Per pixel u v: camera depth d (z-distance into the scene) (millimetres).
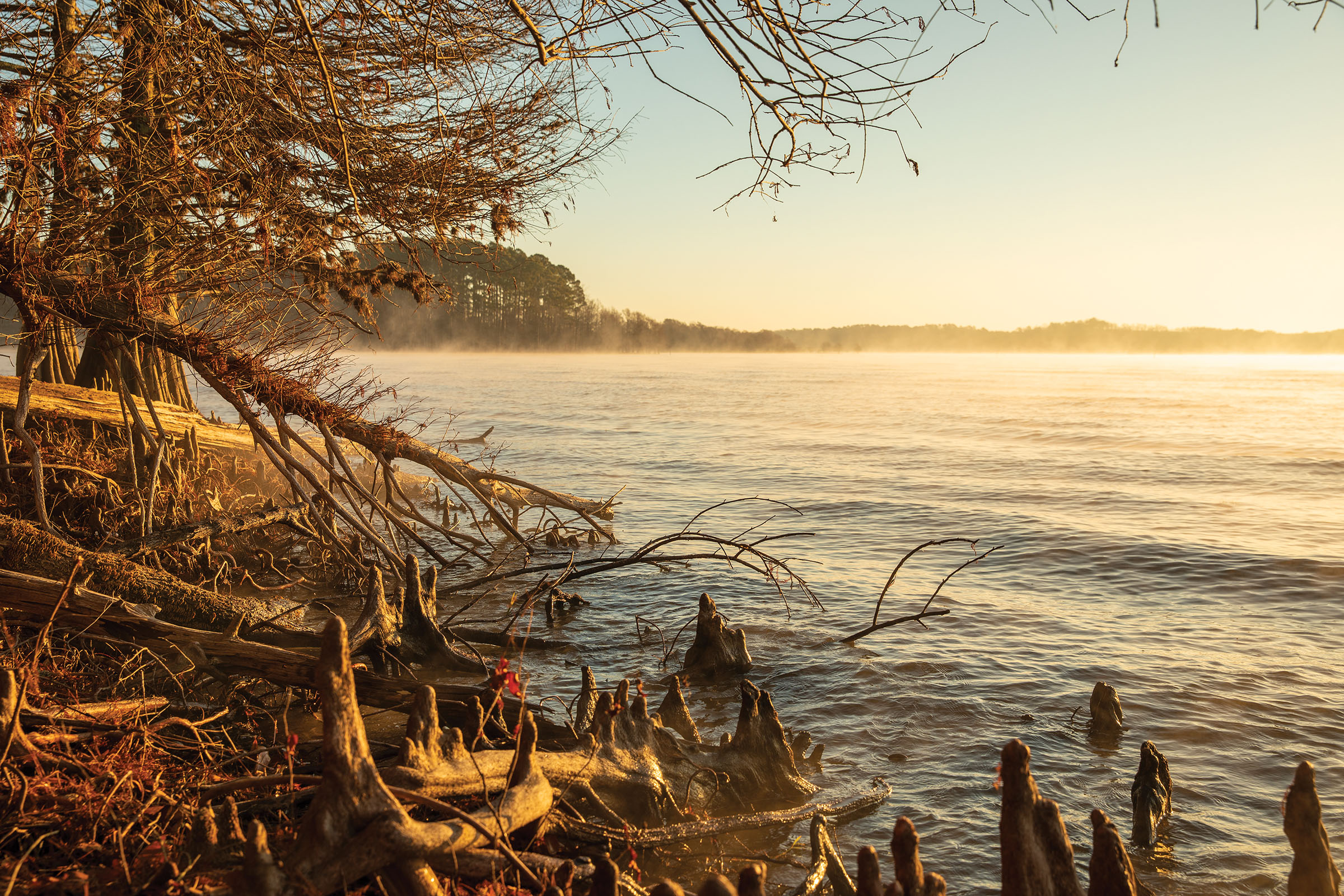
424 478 22438
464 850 3693
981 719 8188
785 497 23984
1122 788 6793
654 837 5176
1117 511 22422
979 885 5352
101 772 4652
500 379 92875
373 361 133875
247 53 11656
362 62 11352
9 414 13148
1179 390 94000
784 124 5988
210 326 11539
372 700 6562
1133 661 10008
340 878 3371
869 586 13914
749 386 94812
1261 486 27328
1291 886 3988
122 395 11594
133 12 10977
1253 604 13016
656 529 19109
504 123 12898
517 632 11047
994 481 27703
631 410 56875
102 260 11375
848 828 6074
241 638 7793
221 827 4051
